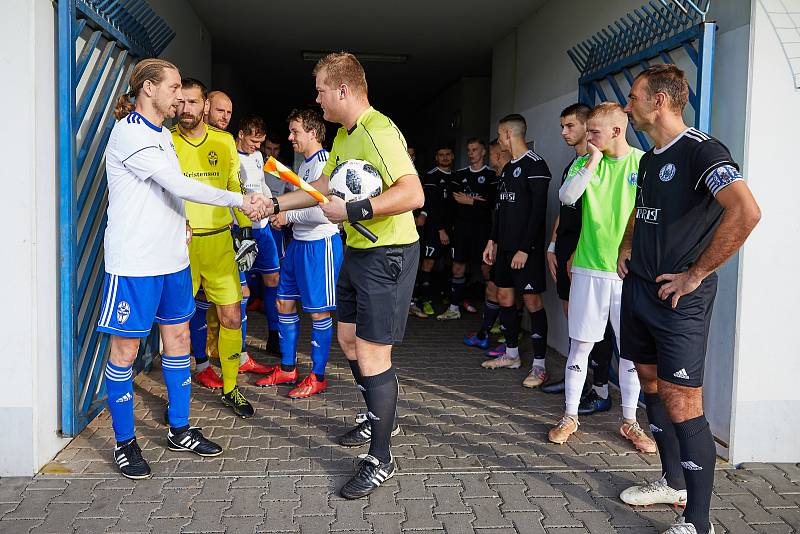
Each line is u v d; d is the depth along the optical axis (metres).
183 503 2.83
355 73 2.86
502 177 4.93
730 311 3.42
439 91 11.62
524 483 3.12
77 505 2.79
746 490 3.11
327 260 4.22
